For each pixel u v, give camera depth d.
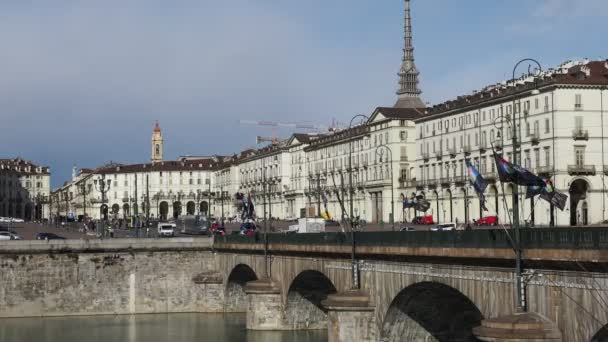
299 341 90.25
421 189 183.38
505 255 51.19
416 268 63.31
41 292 114.81
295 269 90.00
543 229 47.88
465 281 56.62
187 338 95.19
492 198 153.25
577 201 140.00
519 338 47.34
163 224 161.62
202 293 119.56
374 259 70.38
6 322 109.50
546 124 140.00
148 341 93.88
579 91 138.62
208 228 177.38
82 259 116.75
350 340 71.25
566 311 46.59
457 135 169.75
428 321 70.75
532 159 144.25
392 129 193.38
